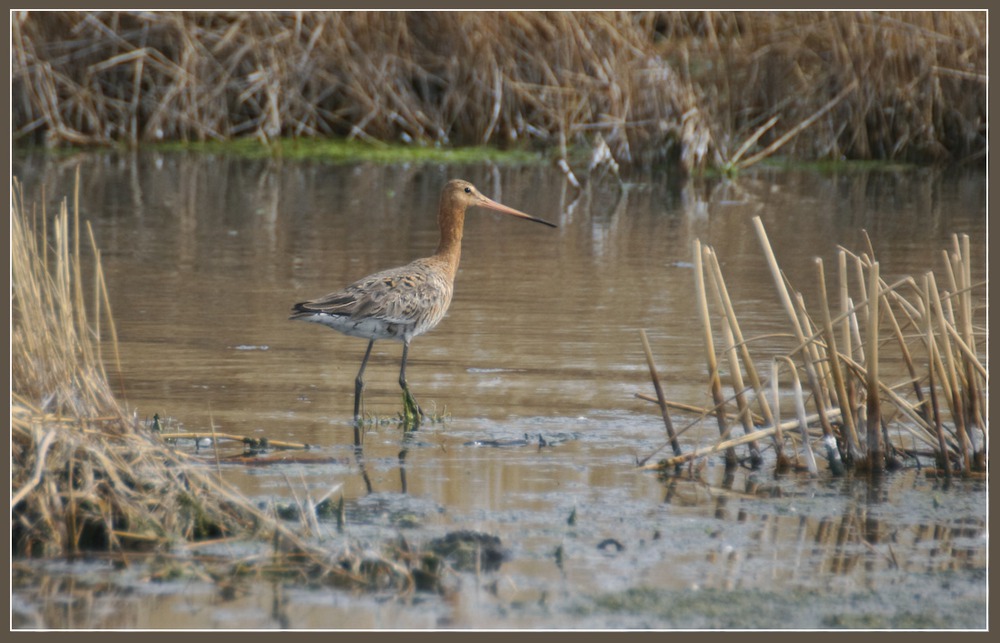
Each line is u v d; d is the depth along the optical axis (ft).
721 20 103.35
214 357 45.73
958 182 89.71
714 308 53.01
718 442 34.83
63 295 31.12
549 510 31.24
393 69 103.35
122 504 29.14
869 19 97.96
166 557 28.25
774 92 100.12
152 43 103.91
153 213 75.87
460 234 44.55
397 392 42.01
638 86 96.53
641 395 36.35
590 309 53.42
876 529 30.32
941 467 34.99
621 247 67.41
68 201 78.79
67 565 27.84
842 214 76.48
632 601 26.12
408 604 25.99
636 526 30.30
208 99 103.65
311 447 35.96
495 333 49.65
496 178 91.25
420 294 40.73
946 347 34.65
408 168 95.25
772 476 34.50
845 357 35.14
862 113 99.55
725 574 27.58
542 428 38.11
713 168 96.58
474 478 33.60
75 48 102.17
